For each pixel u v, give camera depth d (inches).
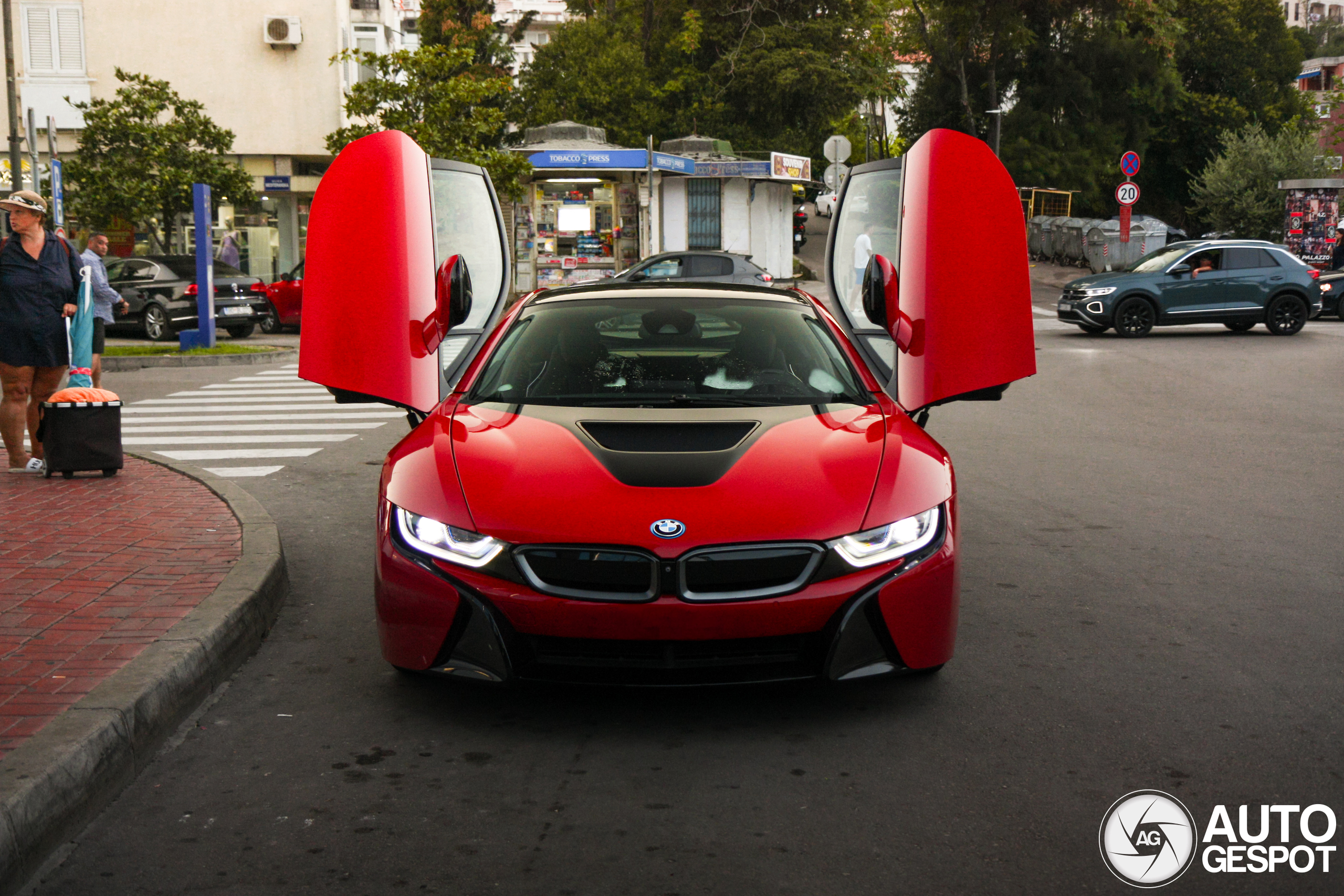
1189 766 135.7
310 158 1269.7
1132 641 183.0
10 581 195.6
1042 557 237.9
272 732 147.5
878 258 189.3
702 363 190.7
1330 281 908.0
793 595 142.3
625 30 1905.8
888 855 114.4
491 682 144.5
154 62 1220.5
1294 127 1616.6
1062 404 490.3
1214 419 445.4
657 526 142.0
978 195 195.9
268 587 196.2
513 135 1699.1
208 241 749.9
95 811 124.2
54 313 301.3
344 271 195.0
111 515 249.6
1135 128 1886.1
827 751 140.3
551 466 154.9
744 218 1371.8
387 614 151.5
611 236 1171.3
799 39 1774.1
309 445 391.5
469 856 114.7
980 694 159.5
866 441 163.3
